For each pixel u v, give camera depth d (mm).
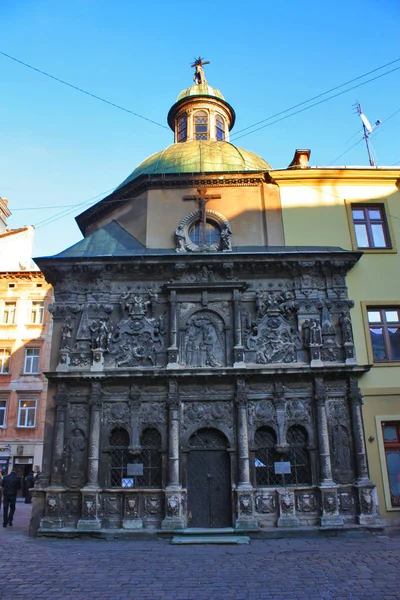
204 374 18953
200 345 19922
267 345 19922
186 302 20547
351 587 10789
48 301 41625
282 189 23422
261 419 19078
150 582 11344
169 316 20312
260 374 19047
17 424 38688
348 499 18188
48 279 21125
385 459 18969
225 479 18641
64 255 21422
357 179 23516
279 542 16500
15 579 11586
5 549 15422
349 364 19266
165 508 17781
